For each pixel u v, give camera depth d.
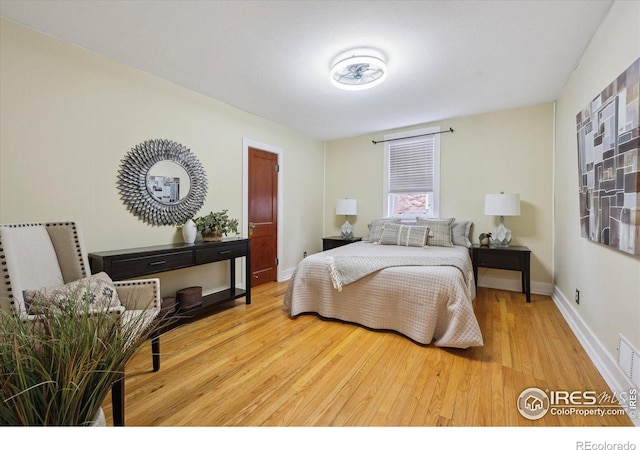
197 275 3.06
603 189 1.74
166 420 1.38
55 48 2.05
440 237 3.50
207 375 1.77
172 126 2.79
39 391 0.70
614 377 1.59
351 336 2.32
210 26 1.94
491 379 1.70
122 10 1.78
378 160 4.55
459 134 3.85
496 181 3.64
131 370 1.82
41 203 2.00
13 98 1.88
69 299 0.91
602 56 1.83
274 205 4.12
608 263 1.74
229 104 3.36
